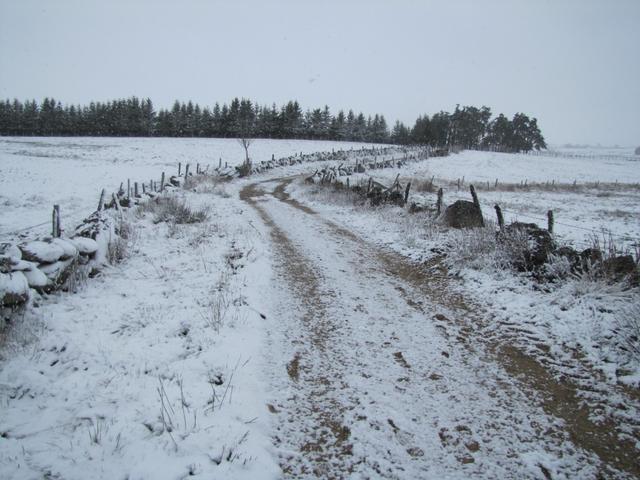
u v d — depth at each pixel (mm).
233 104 82188
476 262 7691
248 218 13656
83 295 6594
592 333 5016
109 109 85875
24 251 6152
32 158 37188
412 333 5508
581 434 3551
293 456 3342
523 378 4406
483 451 3383
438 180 30062
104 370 4484
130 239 10164
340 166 31172
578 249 8109
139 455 3229
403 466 3229
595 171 52844
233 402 3943
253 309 6117
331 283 7504
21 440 3383
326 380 4398
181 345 5039
